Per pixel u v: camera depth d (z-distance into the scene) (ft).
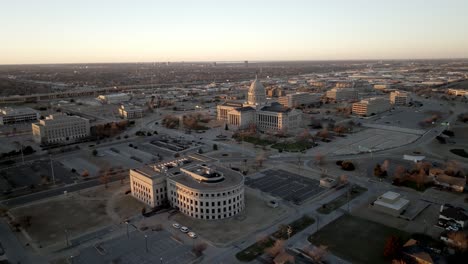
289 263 435.94
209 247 483.92
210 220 563.07
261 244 489.67
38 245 494.18
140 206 616.80
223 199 561.02
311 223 549.13
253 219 563.89
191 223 553.64
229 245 488.02
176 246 487.61
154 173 633.61
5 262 452.35
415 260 433.89
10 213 593.01
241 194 588.91
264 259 455.22
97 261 455.22
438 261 437.58
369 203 619.26
